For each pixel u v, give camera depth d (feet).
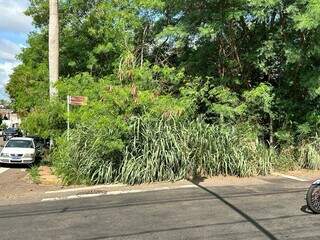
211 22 59.11
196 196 39.96
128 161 47.96
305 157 58.90
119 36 71.31
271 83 66.28
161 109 50.60
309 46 58.08
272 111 62.64
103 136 47.32
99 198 40.27
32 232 29.01
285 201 37.27
